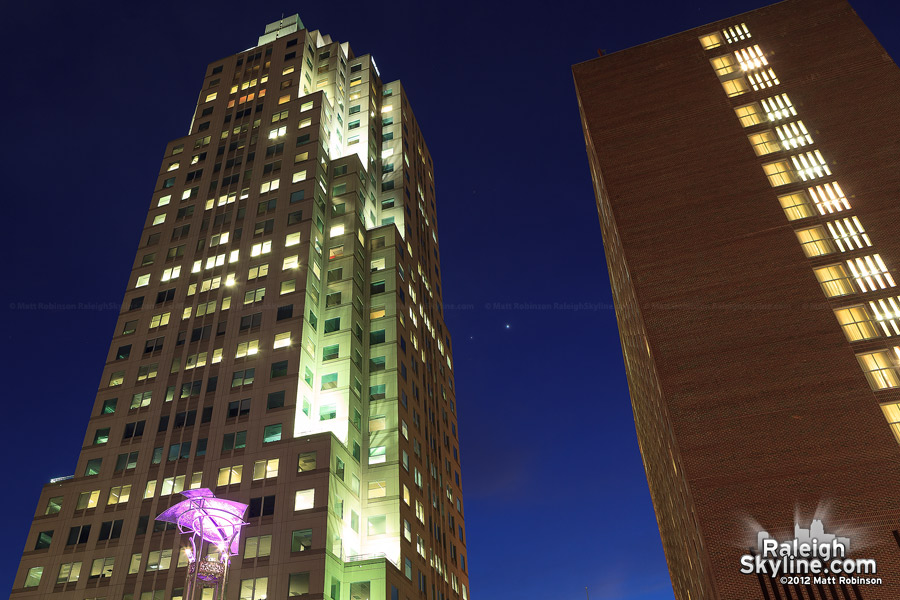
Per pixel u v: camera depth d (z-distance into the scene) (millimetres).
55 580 60562
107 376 74812
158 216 90500
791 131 59594
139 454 66938
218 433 65625
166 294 80688
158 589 57406
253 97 101562
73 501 65500
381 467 68688
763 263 51312
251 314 74312
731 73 67812
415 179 111938
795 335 46531
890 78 60188
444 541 78062
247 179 89562
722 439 43219
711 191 57719
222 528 49562
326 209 87688
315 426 68438
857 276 48156
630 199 60031
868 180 53219
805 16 69750
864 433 40750
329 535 57000
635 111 68312
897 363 43406
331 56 111250
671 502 58969
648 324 50875
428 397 86625
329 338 74688
